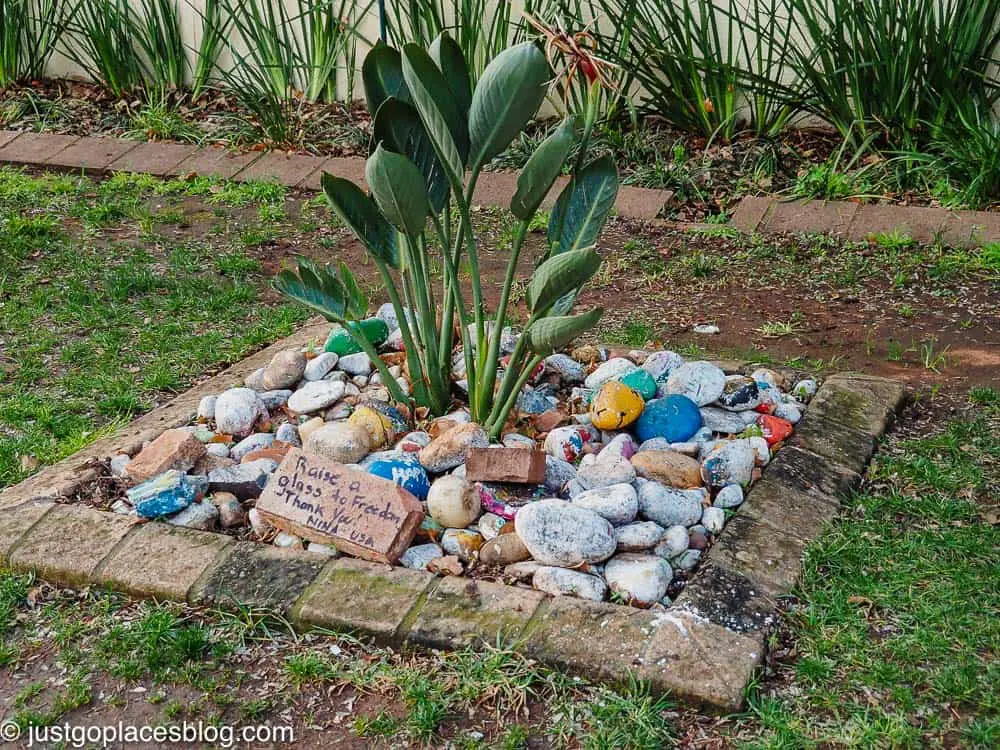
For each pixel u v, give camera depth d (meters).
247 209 3.52
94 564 1.71
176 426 2.12
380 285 2.95
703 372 2.10
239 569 1.69
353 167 3.82
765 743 1.40
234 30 4.39
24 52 4.64
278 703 1.50
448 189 2.01
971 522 1.82
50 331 2.61
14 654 1.59
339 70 4.31
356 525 1.72
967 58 3.48
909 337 2.59
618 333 2.62
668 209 3.47
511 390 2.02
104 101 4.45
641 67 3.82
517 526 1.69
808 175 3.49
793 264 3.04
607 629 1.55
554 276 1.76
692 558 1.72
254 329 2.60
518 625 1.56
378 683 1.52
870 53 3.55
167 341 2.56
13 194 3.55
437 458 1.88
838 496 1.87
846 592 1.65
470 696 1.49
